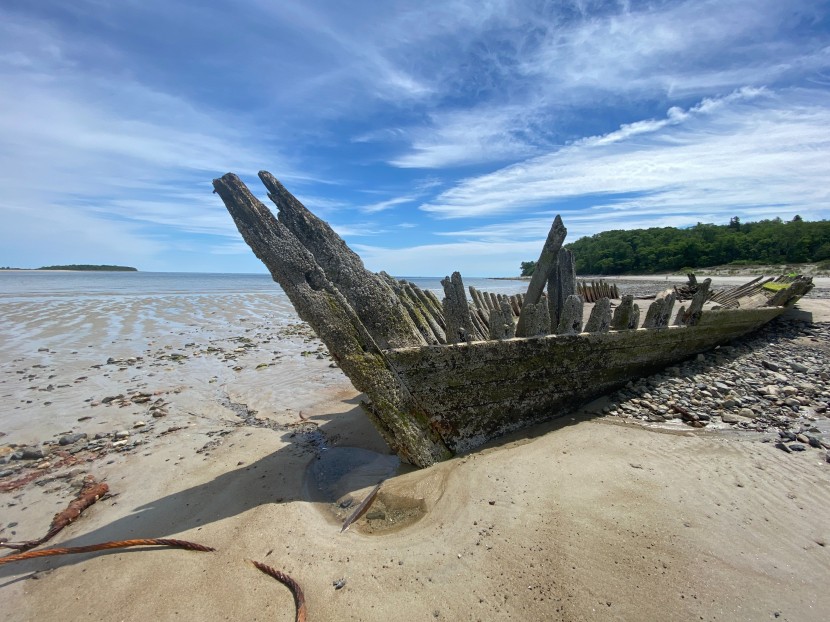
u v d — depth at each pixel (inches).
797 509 160.9
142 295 1237.1
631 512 160.1
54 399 331.0
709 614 119.0
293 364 452.1
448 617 121.7
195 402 331.6
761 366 323.9
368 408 213.2
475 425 230.5
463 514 165.3
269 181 215.3
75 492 201.3
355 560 145.5
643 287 1443.2
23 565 150.0
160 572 143.7
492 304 375.9
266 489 196.4
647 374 309.9
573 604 123.6
